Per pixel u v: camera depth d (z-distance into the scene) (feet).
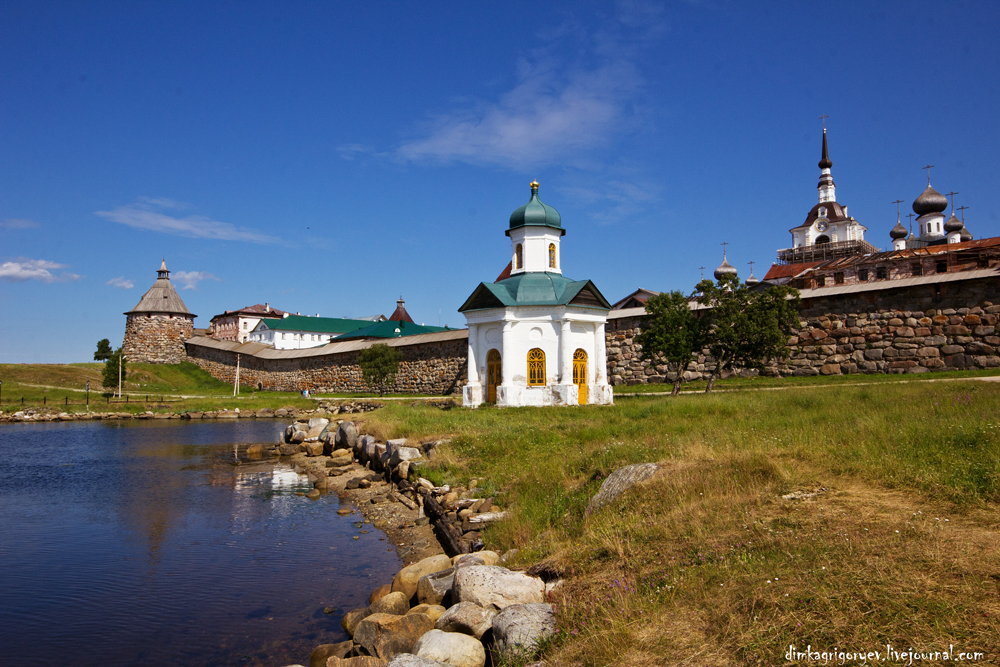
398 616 26.27
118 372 203.10
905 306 97.76
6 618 32.71
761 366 95.45
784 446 35.68
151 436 119.34
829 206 298.15
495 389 102.32
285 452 96.12
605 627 19.06
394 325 279.08
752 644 16.29
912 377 90.22
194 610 33.37
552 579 25.23
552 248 109.29
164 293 266.77
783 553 20.84
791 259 296.51
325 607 33.32
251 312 319.68
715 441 40.11
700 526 24.99
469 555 30.94
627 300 215.92
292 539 46.65
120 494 65.21
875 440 34.63
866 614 16.49
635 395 110.93
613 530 27.40
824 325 105.91
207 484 70.74
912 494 25.59
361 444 80.18
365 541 45.11
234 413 157.17
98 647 29.27
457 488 48.11
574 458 45.42
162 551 44.50
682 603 19.33
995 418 37.29
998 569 17.94
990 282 90.07
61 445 106.42
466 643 21.61
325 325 304.71
